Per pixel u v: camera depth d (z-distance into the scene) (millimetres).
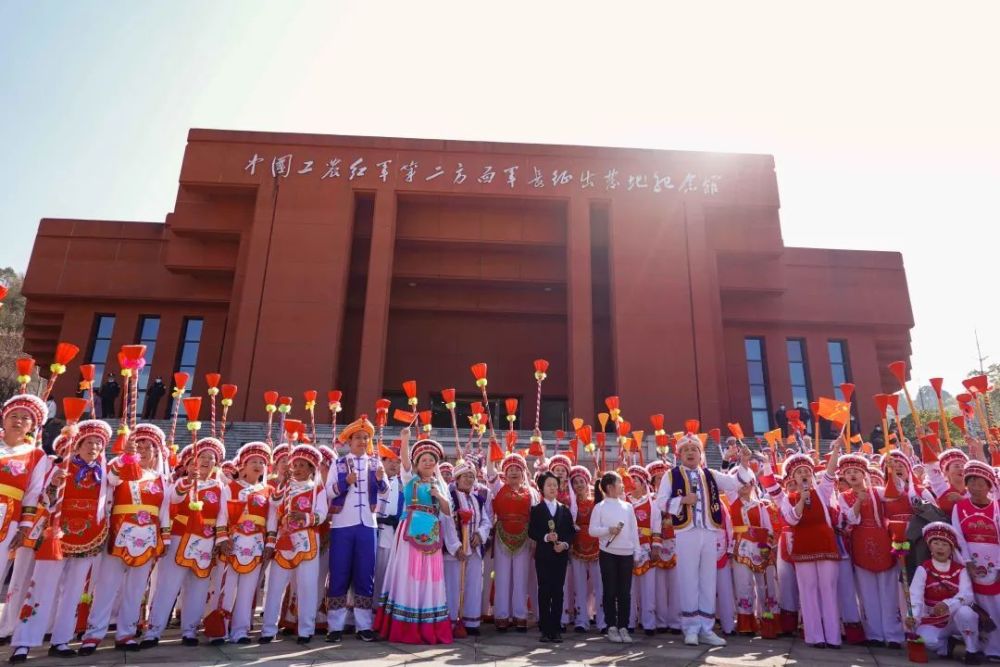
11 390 31562
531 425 22609
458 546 6559
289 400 8562
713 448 17609
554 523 6520
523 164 21688
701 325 20438
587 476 7676
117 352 22250
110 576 5551
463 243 22094
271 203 20672
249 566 6066
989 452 7949
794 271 23859
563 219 22312
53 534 5195
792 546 6520
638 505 7609
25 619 5098
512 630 6965
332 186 21000
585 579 7301
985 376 7125
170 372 22125
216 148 21203
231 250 21875
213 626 5938
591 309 20531
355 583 6176
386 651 5559
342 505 6344
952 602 5727
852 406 22984
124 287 22625
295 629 6492
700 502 6551
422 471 6441
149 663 5027
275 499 6297
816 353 23422
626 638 6348
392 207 20984
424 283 22938
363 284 22484
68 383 21906
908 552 6148
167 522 5906
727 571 7039
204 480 6281
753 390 23156
